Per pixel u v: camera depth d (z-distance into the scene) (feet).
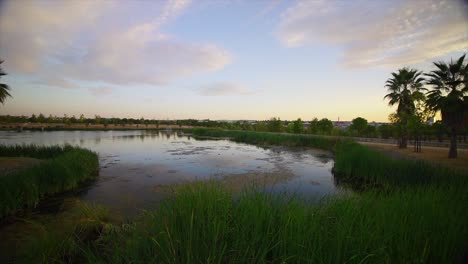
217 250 8.81
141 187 31.96
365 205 13.01
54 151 52.70
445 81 51.96
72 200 25.85
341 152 55.01
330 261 8.12
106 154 66.95
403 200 14.23
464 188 17.38
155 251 9.38
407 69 74.43
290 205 13.03
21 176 25.82
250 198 13.88
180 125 294.25
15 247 15.14
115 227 16.37
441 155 55.57
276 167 48.39
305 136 96.37
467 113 48.65
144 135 166.91
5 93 60.95
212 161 55.52
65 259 13.15
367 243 8.98
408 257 8.75
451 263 8.64
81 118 284.61
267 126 170.50
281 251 9.11
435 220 11.07
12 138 115.14
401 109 76.54
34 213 22.18
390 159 36.68
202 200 13.29
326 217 11.82
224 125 231.91
